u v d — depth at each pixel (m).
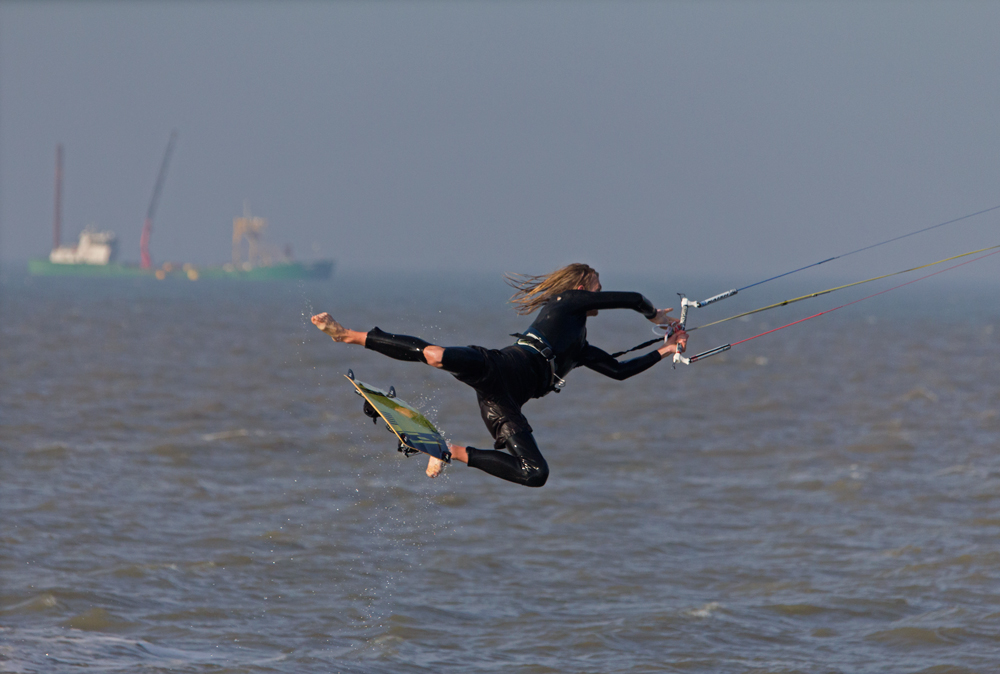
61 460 104.31
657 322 36.50
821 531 83.38
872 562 74.56
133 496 90.19
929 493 97.19
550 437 129.25
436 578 70.25
